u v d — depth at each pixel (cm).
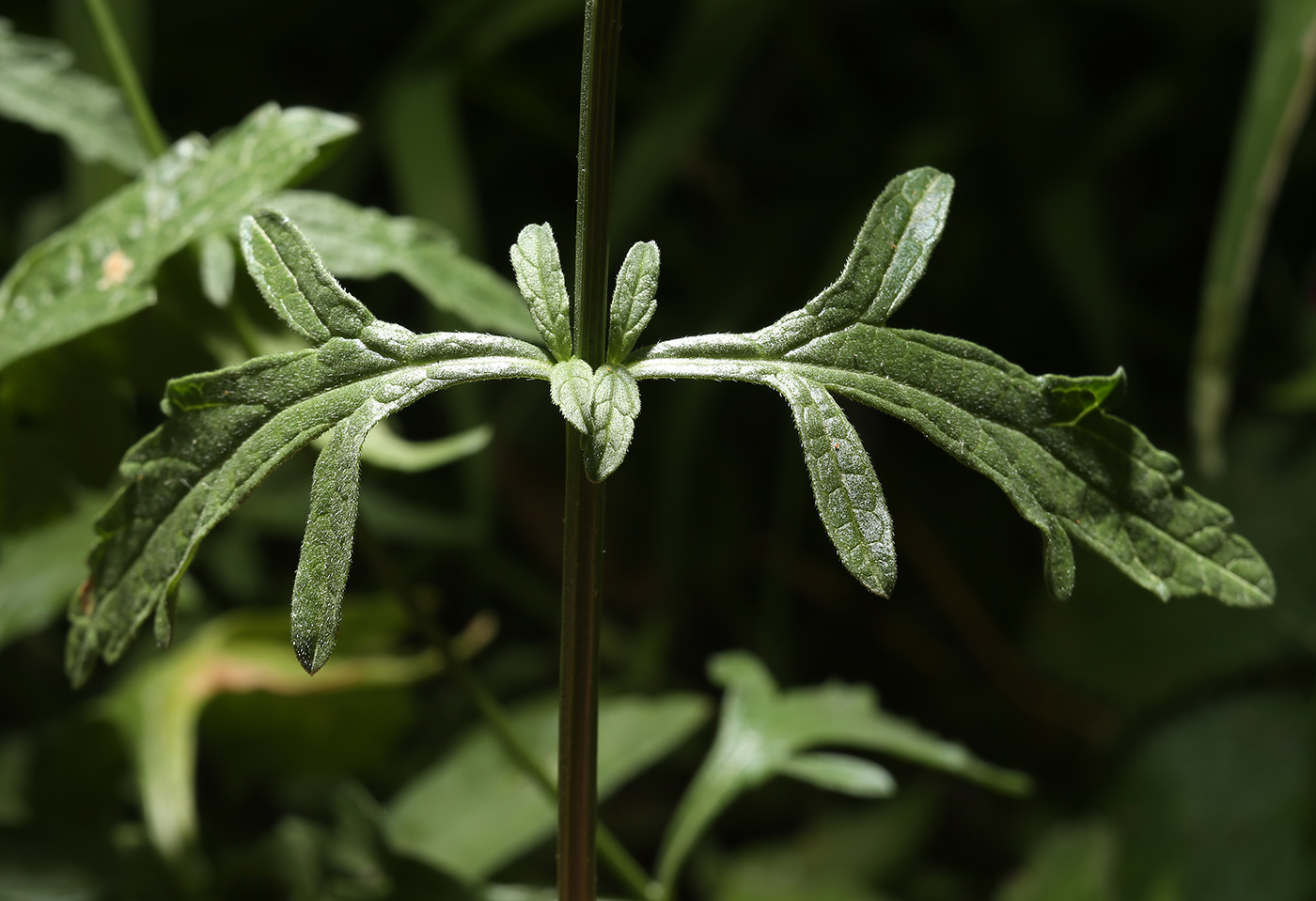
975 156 80
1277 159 51
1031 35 77
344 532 39
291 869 49
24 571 48
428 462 44
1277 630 74
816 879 69
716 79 70
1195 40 78
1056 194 75
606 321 40
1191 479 79
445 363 40
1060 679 78
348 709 53
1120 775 73
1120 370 40
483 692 45
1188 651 75
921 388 40
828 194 81
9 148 77
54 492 45
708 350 40
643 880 45
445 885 45
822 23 83
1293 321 82
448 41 69
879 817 74
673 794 75
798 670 83
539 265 40
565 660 40
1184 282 87
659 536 74
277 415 40
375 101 74
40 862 48
